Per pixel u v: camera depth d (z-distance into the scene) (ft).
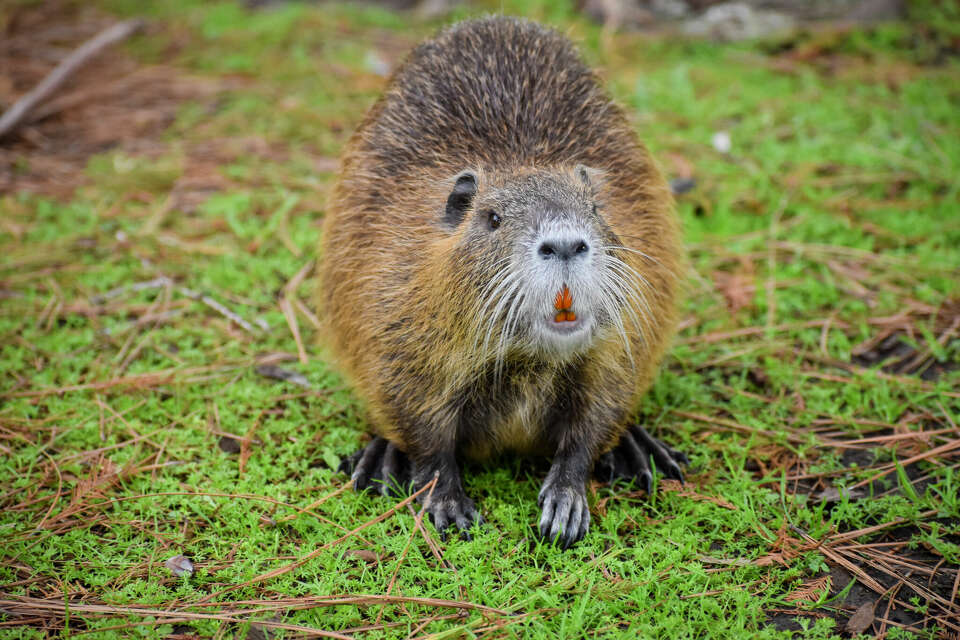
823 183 27.07
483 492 18.08
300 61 34.99
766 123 30.17
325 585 15.39
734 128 30.04
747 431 19.38
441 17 38.27
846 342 21.58
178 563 16.02
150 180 28.27
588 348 16.16
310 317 23.04
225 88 33.86
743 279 23.99
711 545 16.61
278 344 22.29
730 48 35.45
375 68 34.40
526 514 17.12
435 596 15.25
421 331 16.81
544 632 14.46
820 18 35.88
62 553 16.22
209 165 29.40
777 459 18.66
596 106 19.89
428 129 19.06
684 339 22.30
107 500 17.28
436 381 16.94
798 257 24.45
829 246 24.80
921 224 25.00
